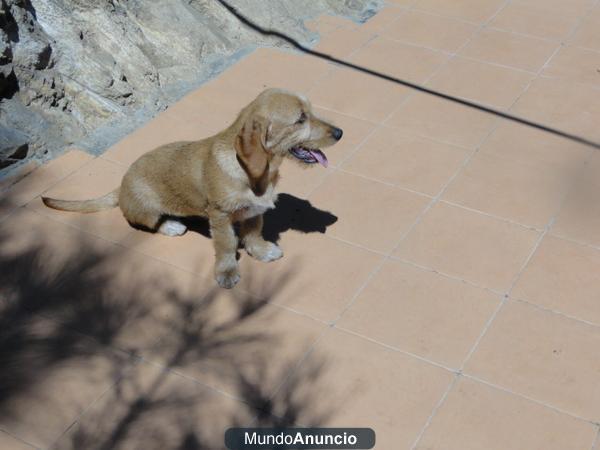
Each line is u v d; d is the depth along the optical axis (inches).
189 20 209.5
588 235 182.4
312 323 171.0
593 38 217.2
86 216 182.9
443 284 175.8
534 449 160.2
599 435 161.5
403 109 201.9
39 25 196.2
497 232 182.5
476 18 221.6
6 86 190.1
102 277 175.2
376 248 180.1
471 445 160.4
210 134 195.6
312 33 217.0
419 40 216.4
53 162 190.1
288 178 189.9
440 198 187.3
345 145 195.3
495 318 172.1
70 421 161.0
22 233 179.8
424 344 169.2
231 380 165.2
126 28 203.6
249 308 172.6
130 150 192.5
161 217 180.7
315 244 180.4
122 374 165.2
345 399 163.8
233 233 174.7
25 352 166.9
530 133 198.1
